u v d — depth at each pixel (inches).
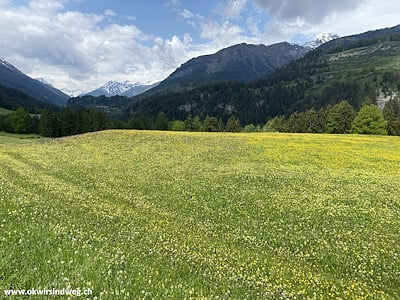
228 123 6574.8
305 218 776.9
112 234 499.8
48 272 285.7
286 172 1363.2
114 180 1202.6
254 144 2181.3
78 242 387.2
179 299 293.4
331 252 585.3
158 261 400.2
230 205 882.8
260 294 359.9
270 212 823.7
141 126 6811.0
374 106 4242.1
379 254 575.5
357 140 2436.0
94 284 281.7
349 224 736.3
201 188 1080.8
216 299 310.7
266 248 600.7
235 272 430.0
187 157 1787.6
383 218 776.3
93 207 742.5
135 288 295.7
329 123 4842.5
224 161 1659.7
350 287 438.6
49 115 5128.0
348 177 1279.5
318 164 1572.3
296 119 5723.4
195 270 398.0
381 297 417.1
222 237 645.3
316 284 433.4
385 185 1149.1
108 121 5679.1
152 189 1069.8
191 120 6688.0
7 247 318.3
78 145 2255.2
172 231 625.0
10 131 5467.5
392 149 2034.9
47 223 465.1
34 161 1637.6
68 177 1239.5
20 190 824.3
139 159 1737.2
